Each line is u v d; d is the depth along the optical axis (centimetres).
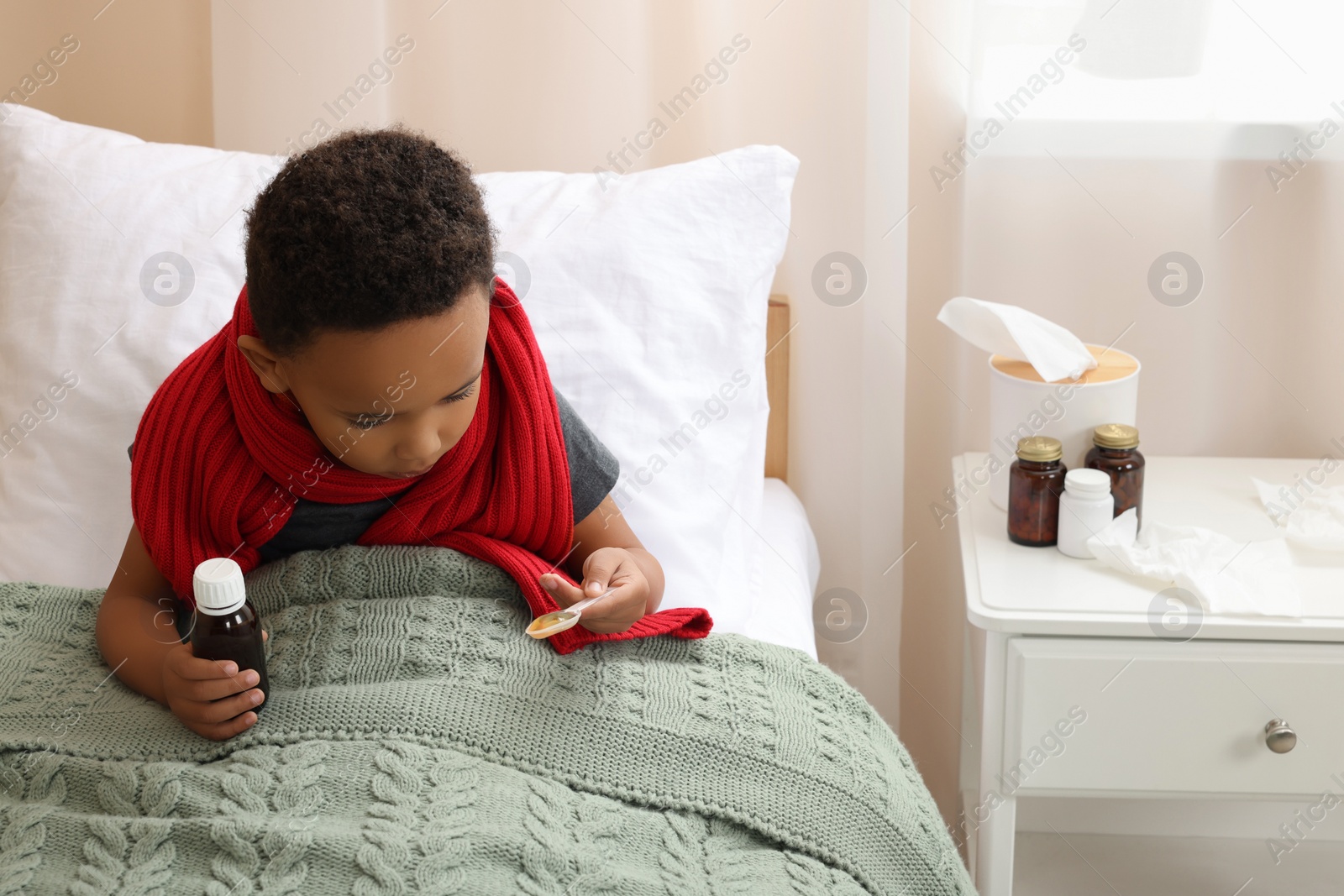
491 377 87
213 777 69
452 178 72
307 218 66
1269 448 139
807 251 132
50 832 66
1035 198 134
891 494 138
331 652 79
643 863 70
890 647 143
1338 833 148
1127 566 109
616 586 82
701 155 135
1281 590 105
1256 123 127
